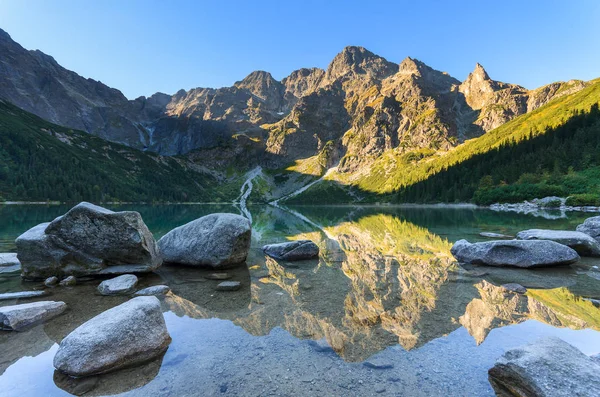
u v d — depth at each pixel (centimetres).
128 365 538
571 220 3381
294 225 3734
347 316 752
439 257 1529
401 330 659
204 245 1359
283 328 685
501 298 879
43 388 478
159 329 610
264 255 1633
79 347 532
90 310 828
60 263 1163
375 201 17150
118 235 1211
